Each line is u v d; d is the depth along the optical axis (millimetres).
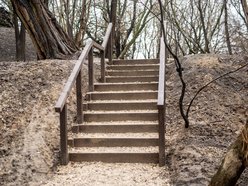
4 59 15055
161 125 4430
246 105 5734
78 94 5383
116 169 4391
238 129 5109
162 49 5785
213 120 5258
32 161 4457
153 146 4816
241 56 7320
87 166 4512
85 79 6641
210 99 5793
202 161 4203
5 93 5719
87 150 4762
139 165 4492
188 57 7477
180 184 3844
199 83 6250
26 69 6480
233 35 10555
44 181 4152
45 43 8086
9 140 4840
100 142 4887
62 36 8453
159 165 4418
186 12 16203
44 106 5570
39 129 5070
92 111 5684
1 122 5129
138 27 16047
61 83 6211
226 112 5492
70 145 4883
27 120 5242
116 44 15828
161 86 4730
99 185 3936
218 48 14055
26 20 8008
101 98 6027
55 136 5078
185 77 6598
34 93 5820
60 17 13609
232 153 3088
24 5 7902
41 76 6281
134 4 16359
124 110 5676
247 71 6711
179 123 5285
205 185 3764
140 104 5652
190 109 5594
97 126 5199
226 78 6441
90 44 5953
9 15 19562
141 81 6641
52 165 4512
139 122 5332
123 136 4969
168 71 7332
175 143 4773
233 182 3098
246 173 4035
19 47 13305
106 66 7184
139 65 7160
